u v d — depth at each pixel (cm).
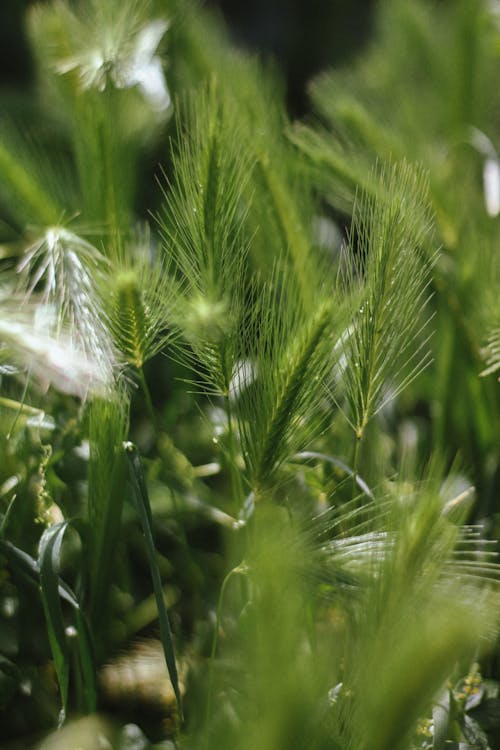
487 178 80
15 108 104
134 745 61
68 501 66
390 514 56
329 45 180
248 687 58
